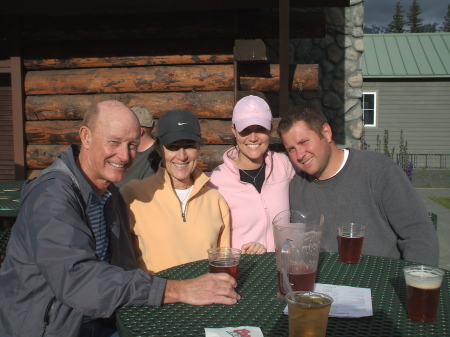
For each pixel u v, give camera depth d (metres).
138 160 3.66
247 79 4.50
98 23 4.62
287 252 1.66
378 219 2.67
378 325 1.60
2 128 4.98
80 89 4.73
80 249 1.82
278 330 1.57
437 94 16.73
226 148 4.63
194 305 1.78
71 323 1.87
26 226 1.89
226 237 2.75
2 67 4.80
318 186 2.79
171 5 4.25
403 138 17.09
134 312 1.72
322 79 6.71
